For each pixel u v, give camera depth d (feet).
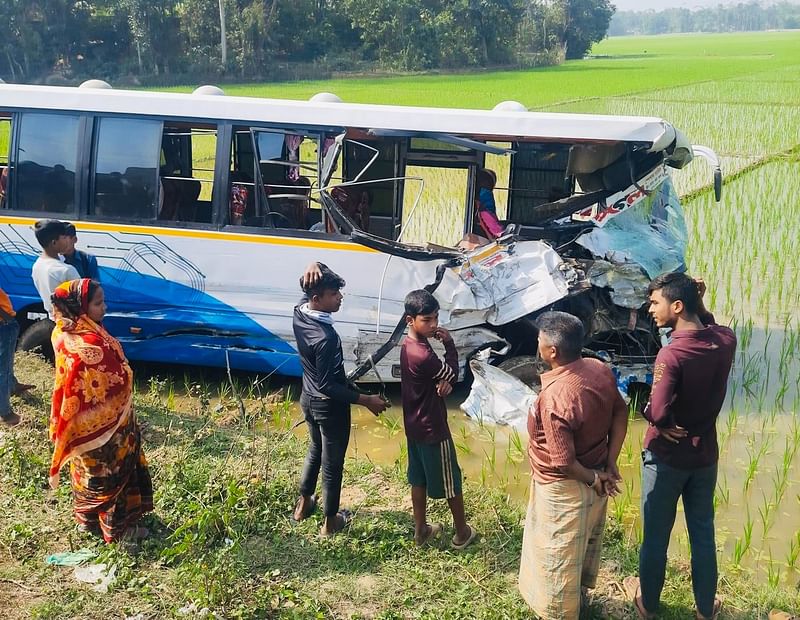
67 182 25.61
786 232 42.86
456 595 15.53
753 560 17.76
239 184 25.02
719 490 20.71
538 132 23.54
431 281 24.03
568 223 25.73
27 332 26.78
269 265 24.61
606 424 13.67
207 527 16.70
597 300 24.38
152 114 24.82
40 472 19.20
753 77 164.76
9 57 168.55
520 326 24.95
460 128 23.68
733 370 28.09
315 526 17.70
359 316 24.39
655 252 23.77
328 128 24.12
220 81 177.99
